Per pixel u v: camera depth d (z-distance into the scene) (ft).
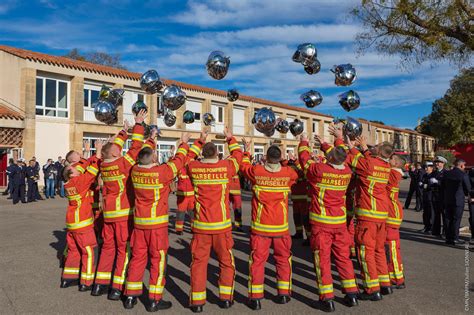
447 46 36.32
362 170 17.87
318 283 16.17
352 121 22.35
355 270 22.63
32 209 48.73
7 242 28.55
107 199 17.30
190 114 26.66
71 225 18.04
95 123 78.89
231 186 34.04
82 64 78.13
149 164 16.01
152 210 15.84
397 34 38.99
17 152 69.62
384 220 17.87
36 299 16.89
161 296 15.81
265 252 16.33
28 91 69.62
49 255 24.62
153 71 22.99
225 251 16.02
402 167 20.07
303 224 30.68
